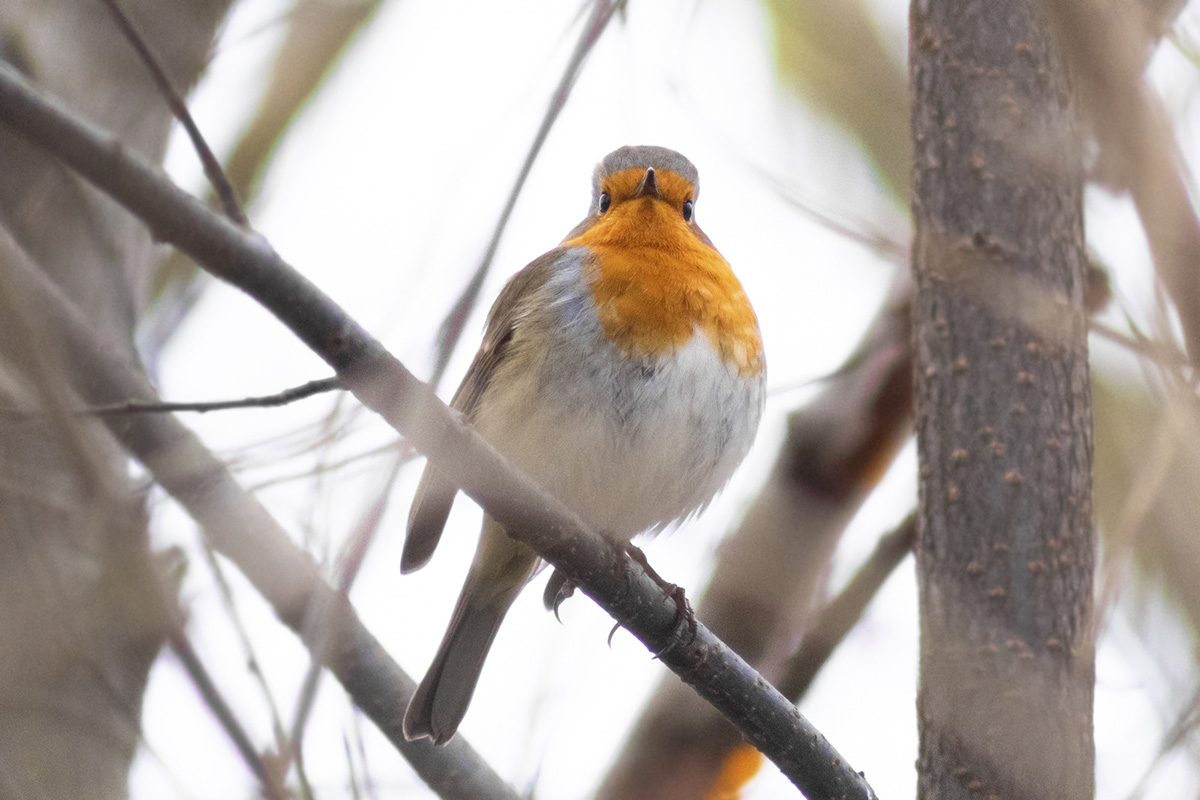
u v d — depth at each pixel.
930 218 8.04
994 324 7.75
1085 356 7.83
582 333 9.39
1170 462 6.32
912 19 8.41
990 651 7.37
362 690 8.07
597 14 6.32
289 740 5.24
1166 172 5.53
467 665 9.78
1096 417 8.77
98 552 5.78
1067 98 7.98
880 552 9.80
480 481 7.41
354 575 5.51
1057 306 7.73
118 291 8.29
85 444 5.68
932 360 7.89
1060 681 7.30
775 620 9.65
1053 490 7.57
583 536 7.72
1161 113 5.59
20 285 5.38
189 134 5.94
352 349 6.03
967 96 8.04
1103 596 6.60
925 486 7.83
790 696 9.52
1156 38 6.13
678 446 9.38
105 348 7.08
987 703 7.30
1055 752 7.19
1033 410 7.64
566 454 9.27
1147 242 5.59
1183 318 5.61
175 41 8.65
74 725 6.34
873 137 11.18
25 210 8.02
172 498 6.55
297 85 10.09
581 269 9.70
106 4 5.77
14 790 6.41
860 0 11.40
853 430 9.84
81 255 8.13
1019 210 7.84
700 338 9.50
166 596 5.77
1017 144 7.89
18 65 8.15
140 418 6.86
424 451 7.25
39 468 6.17
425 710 8.61
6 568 6.11
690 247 9.98
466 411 10.01
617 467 9.31
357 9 10.00
